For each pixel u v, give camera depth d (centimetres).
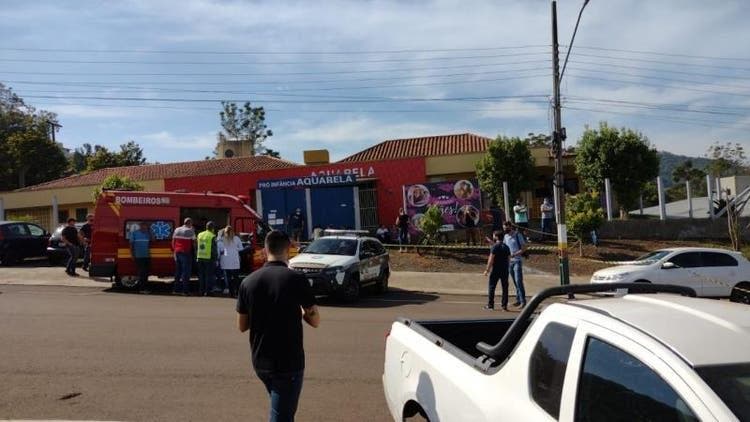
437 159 3011
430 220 2341
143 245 1558
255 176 3109
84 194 3628
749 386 222
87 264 1941
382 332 1025
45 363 767
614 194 2900
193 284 1725
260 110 6706
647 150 2795
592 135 2867
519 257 1423
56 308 1212
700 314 276
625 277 1566
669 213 3459
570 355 282
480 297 1667
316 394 657
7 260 2075
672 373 231
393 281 1916
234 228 1725
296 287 430
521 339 327
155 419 571
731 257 1619
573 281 1927
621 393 251
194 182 3178
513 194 2870
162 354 821
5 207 3738
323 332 1024
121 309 1217
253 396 641
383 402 630
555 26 1859
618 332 264
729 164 6259
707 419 211
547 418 281
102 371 733
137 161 6488
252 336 429
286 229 2848
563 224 1780
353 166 3038
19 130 5725
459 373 362
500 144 2877
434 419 376
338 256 1502
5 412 585
